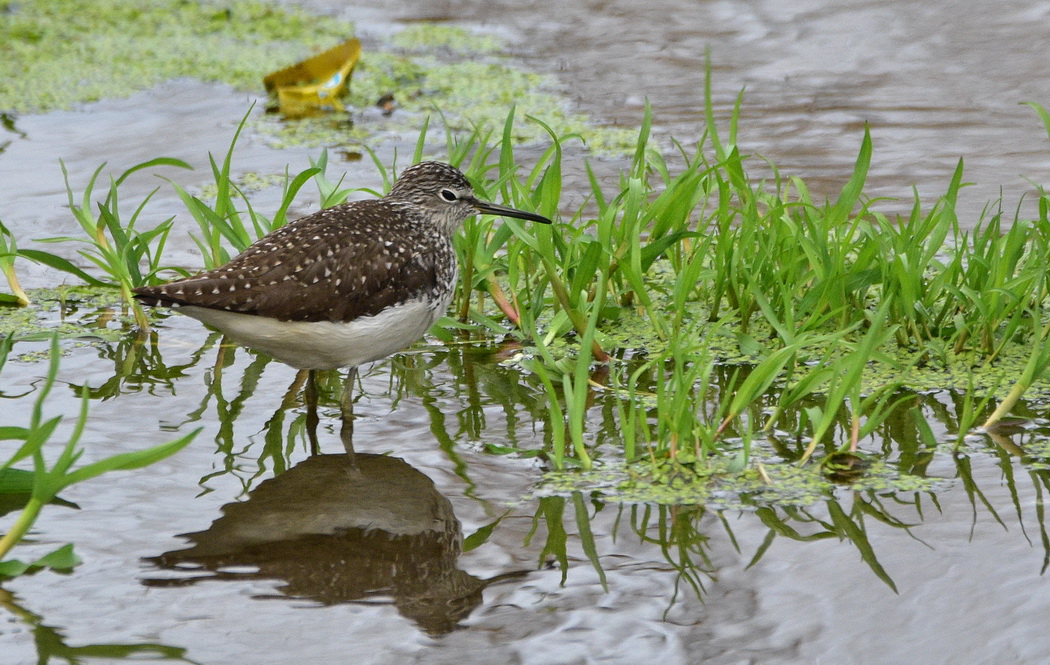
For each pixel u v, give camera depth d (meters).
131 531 8.40
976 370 11.28
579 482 9.25
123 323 12.94
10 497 8.86
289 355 10.23
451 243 11.32
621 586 7.73
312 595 7.62
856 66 21.42
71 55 22.86
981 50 21.94
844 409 10.59
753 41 23.00
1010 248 11.52
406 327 10.55
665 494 9.02
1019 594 7.49
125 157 17.50
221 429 10.24
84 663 6.81
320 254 9.98
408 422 10.48
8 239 14.46
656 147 17.83
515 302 12.41
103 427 10.13
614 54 22.66
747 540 8.31
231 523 8.56
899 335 11.76
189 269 13.95
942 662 6.82
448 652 7.00
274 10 26.53
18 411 10.38
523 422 10.47
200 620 7.29
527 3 26.30
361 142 18.38
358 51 21.02
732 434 10.08
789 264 11.91
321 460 9.70
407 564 8.03
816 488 9.07
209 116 19.53
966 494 8.92
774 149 17.61
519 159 17.52
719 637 7.14
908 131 18.17
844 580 7.74
